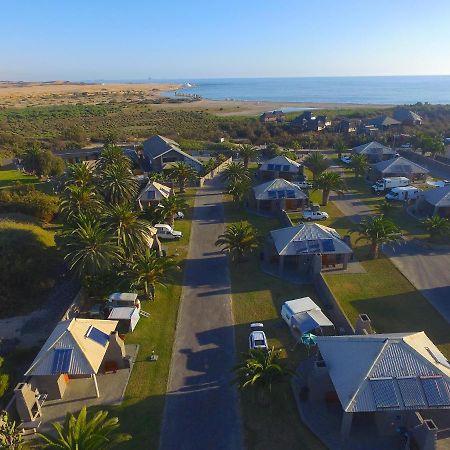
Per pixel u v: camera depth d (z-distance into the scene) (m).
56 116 191.00
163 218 54.56
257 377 25.56
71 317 35.16
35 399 26.62
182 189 74.25
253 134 131.75
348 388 23.75
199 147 109.75
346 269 45.12
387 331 34.62
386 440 24.03
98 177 56.56
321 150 109.88
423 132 122.88
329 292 38.47
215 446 24.27
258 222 59.94
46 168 78.19
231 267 46.31
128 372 30.48
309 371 29.58
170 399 27.80
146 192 61.94
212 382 29.33
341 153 99.44
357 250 49.97
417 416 22.84
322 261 45.88
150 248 45.62
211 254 49.62
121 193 53.81
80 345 28.02
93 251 37.78
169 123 165.62
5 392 28.03
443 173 84.12
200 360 31.64
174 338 34.31
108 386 29.12
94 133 136.25
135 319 35.47
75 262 37.28
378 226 46.19
